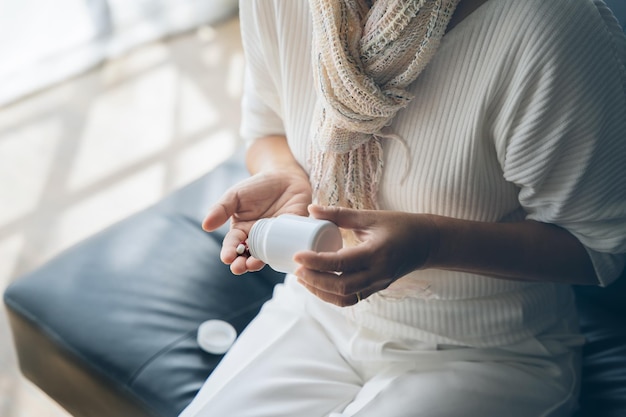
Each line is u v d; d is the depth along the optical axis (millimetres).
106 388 998
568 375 906
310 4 775
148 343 1018
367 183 841
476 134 780
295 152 945
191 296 1084
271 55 906
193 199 1238
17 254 1631
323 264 688
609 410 940
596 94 759
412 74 763
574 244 841
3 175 1825
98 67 2191
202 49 2307
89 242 1154
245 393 886
